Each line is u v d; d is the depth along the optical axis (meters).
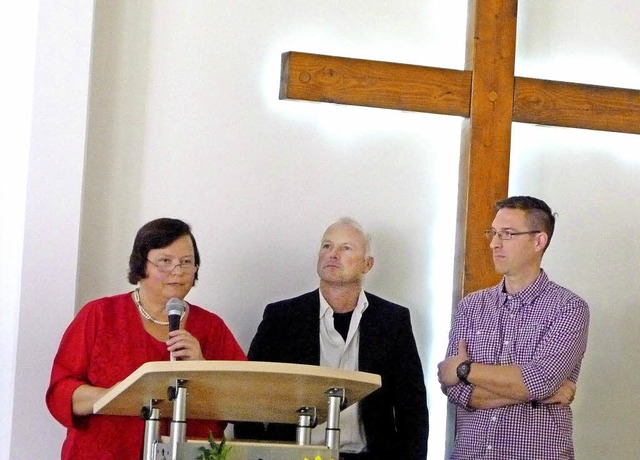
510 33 6.66
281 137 6.57
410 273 6.77
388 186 6.77
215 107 6.46
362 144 6.73
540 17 7.16
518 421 5.23
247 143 6.51
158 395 4.14
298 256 6.55
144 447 4.17
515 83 6.66
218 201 6.44
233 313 6.42
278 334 6.01
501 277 6.49
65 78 5.90
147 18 6.37
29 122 5.86
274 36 6.61
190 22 6.45
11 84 6.04
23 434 5.71
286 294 6.51
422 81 6.54
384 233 6.74
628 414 7.13
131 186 6.29
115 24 6.29
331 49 6.73
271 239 6.52
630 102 6.86
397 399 6.02
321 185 6.64
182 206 6.38
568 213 7.11
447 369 5.32
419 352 6.75
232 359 5.27
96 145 6.22
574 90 6.77
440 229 6.85
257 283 6.47
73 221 5.87
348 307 6.09
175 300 4.76
